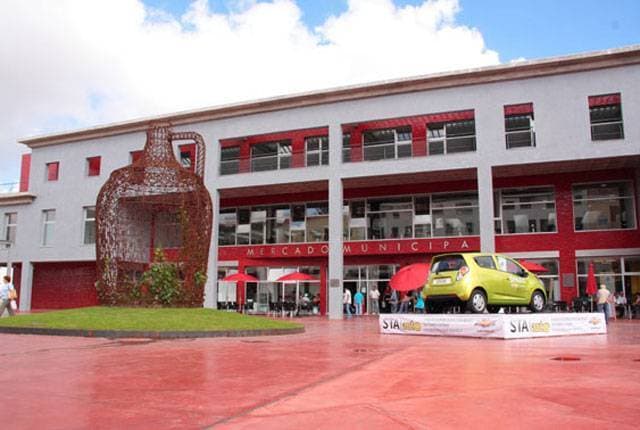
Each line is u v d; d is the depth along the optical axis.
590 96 24.70
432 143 28.62
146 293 17.53
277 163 31.53
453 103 26.56
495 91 25.95
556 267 26.92
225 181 30.77
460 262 14.92
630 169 26.05
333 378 6.74
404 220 29.98
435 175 27.75
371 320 24.58
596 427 4.27
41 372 7.32
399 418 4.58
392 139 29.73
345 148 29.47
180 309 16.64
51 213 36.66
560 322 13.60
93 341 12.19
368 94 28.05
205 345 11.34
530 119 26.67
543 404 5.11
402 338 13.16
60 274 36.44
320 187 30.80
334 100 28.77
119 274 18.16
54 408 5.03
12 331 14.39
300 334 14.76
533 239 27.22
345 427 4.30
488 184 25.41
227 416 4.70
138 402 5.30
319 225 31.95
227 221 34.25
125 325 13.70
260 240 33.22
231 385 6.25
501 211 28.08
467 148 27.97
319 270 31.67
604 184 26.66
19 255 36.50
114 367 7.83
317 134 31.14
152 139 18.34
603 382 6.30
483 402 5.20
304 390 5.91
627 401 5.24
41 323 14.57
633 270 25.69
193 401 5.34
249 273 33.22
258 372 7.30
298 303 29.91
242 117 30.89
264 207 33.47
